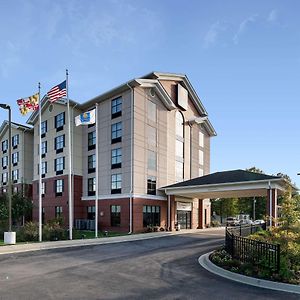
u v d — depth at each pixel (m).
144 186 37.41
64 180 42.62
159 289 10.31
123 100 38.06
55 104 45.44
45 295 9.49
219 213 68.31
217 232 37.03
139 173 36.88
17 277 11.97
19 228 29.84
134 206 35.69
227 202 66.06
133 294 9.72
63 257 17.19
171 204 39.28
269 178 30.41
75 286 10.64
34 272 12.95
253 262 12.95
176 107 44.44
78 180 42.09
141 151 37.47
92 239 26.55
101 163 39.91
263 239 14.49
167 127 42.31
